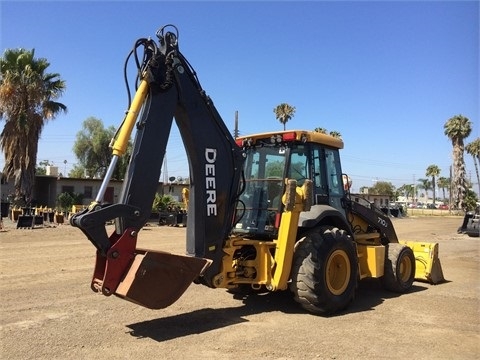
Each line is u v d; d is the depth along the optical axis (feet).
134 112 17.37
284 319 20.13
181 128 19.56
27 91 81.56
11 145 82.53
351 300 22.03
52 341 16.57
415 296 25.81
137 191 17.07
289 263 20.58
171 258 17.04
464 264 39.88
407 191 443.32
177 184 100.48
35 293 24.09
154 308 16.72
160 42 18.67
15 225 66.54
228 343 16.74
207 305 22.45
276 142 22.81
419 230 86.74
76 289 25.17
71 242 47.09
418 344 17.16
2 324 18.58
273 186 22.44
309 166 23.00
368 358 15.57
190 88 19.26
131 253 16.66
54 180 105.19
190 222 19.75
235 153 20.67
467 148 205.98
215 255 19.80
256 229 22.48
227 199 20.27
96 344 16.35
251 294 24.97
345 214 25.14
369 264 25.04
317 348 16.40
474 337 18.13
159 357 15.19
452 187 209.05
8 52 83.05
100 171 149.07
